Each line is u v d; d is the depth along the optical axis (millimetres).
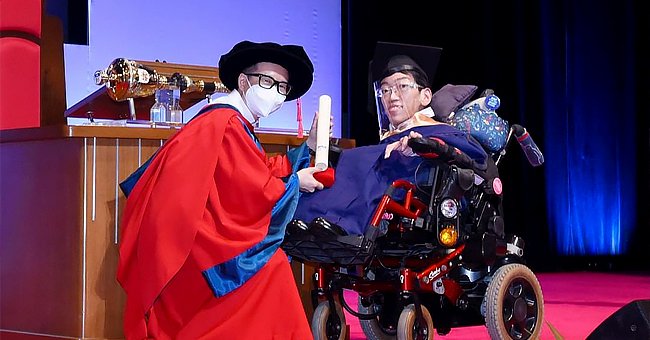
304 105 6668
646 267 9531
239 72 3291
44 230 3506
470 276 3848
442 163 3467
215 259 2947
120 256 3062
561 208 9430
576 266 9445
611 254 9602
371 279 3768
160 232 2930
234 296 2990
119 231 3385
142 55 5723
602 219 9570
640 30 9547
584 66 9453
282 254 3111
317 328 3721
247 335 2967
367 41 8250
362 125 8242
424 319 3561
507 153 9258
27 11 4641
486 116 3932
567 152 9453
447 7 8648
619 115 9586
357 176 3438
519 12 9125
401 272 3510
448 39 8656
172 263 2906
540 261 9383
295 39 6566
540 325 3910
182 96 3953
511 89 9078
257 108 3242
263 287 3014
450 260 3650
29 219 3580
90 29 5520
